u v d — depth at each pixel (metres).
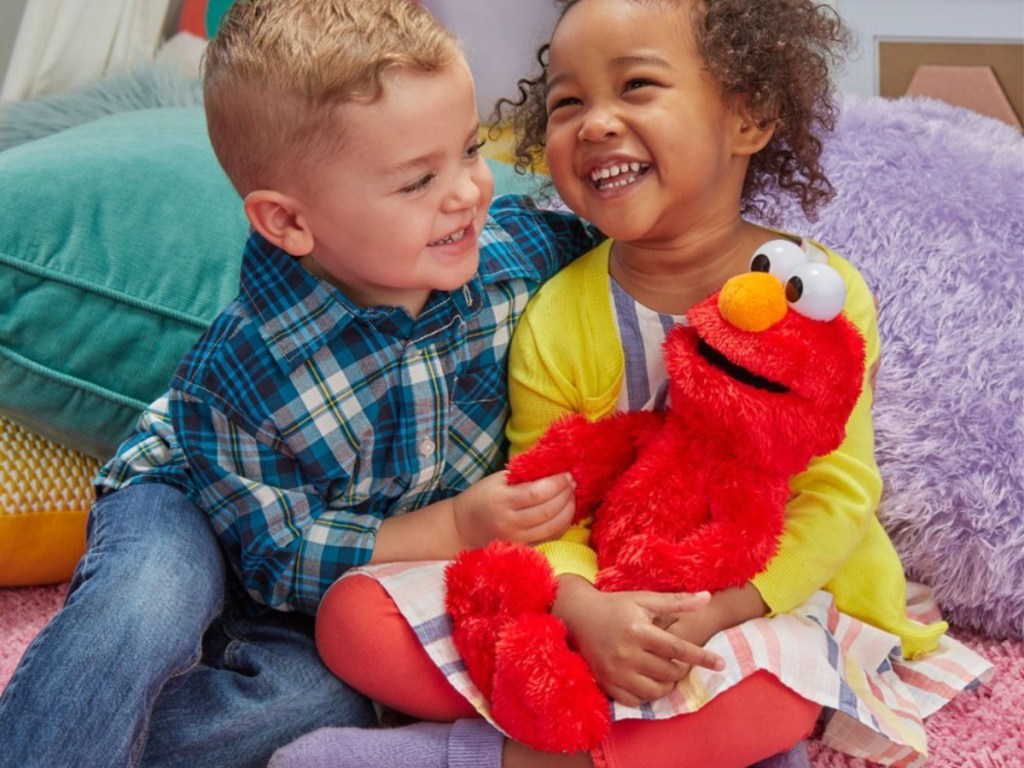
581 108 0.93
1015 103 1.66
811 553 0.91
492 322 1.02
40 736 0.82
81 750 0.83
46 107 1.54
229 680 0.95
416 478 0.99
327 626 0.94
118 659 0.85
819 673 0.86
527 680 0.82
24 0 1.74
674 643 0.82
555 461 0.94
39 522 1.19
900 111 1.34
